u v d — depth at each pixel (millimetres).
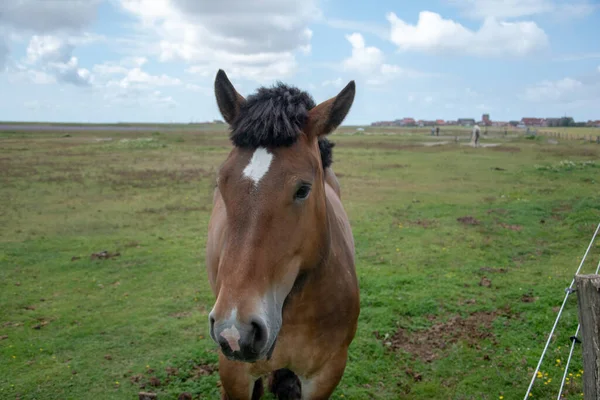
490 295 5863
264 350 2049
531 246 8039
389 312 5422
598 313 2111
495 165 19969
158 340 4984
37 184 14930
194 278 6898
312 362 2805
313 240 2412
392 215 10625
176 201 12562
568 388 3914
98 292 6379
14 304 5930
